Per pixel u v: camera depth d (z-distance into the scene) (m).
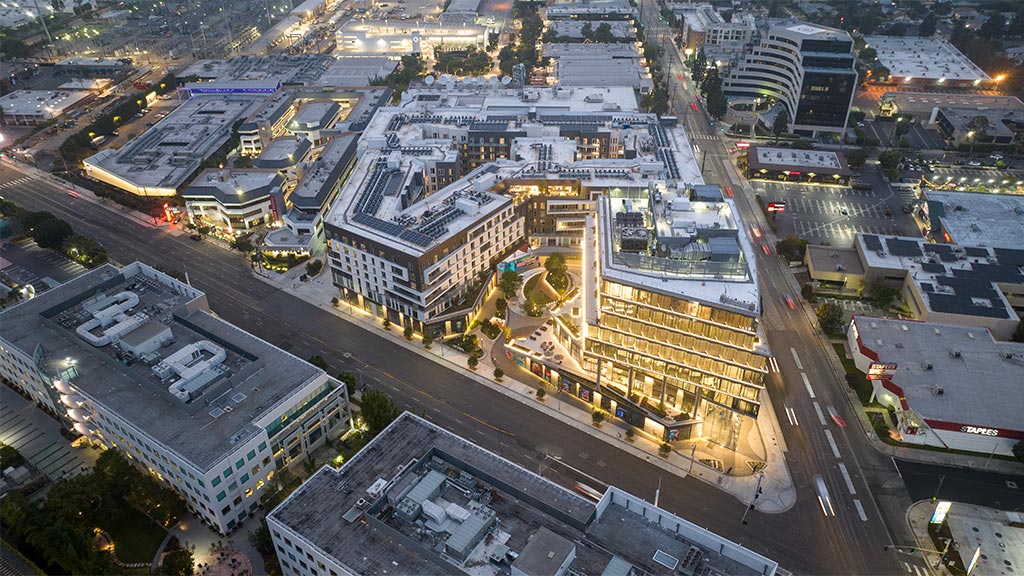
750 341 147.12
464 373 190.62
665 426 162.25
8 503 138.75
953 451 161.25
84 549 131.38
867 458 160.50
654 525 115.31
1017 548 139.12
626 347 164.75
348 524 116.56
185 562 130.62
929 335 186.75
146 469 151.38
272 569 134.50
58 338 169.50
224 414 147.12
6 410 177.88
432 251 192.25
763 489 153.38
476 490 121.69
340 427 169.38
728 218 170.75
